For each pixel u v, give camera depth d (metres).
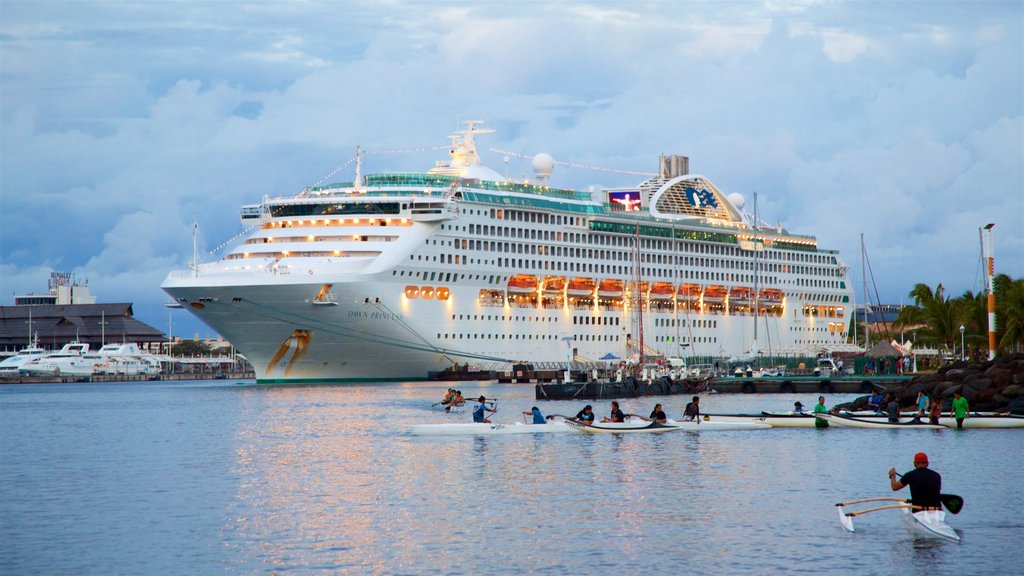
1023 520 43.78
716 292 185.25
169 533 43.53
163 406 120.31
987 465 58.03
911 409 90.56
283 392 130.00
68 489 54.66
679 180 185.12
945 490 50.31
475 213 145.88
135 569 38.31
